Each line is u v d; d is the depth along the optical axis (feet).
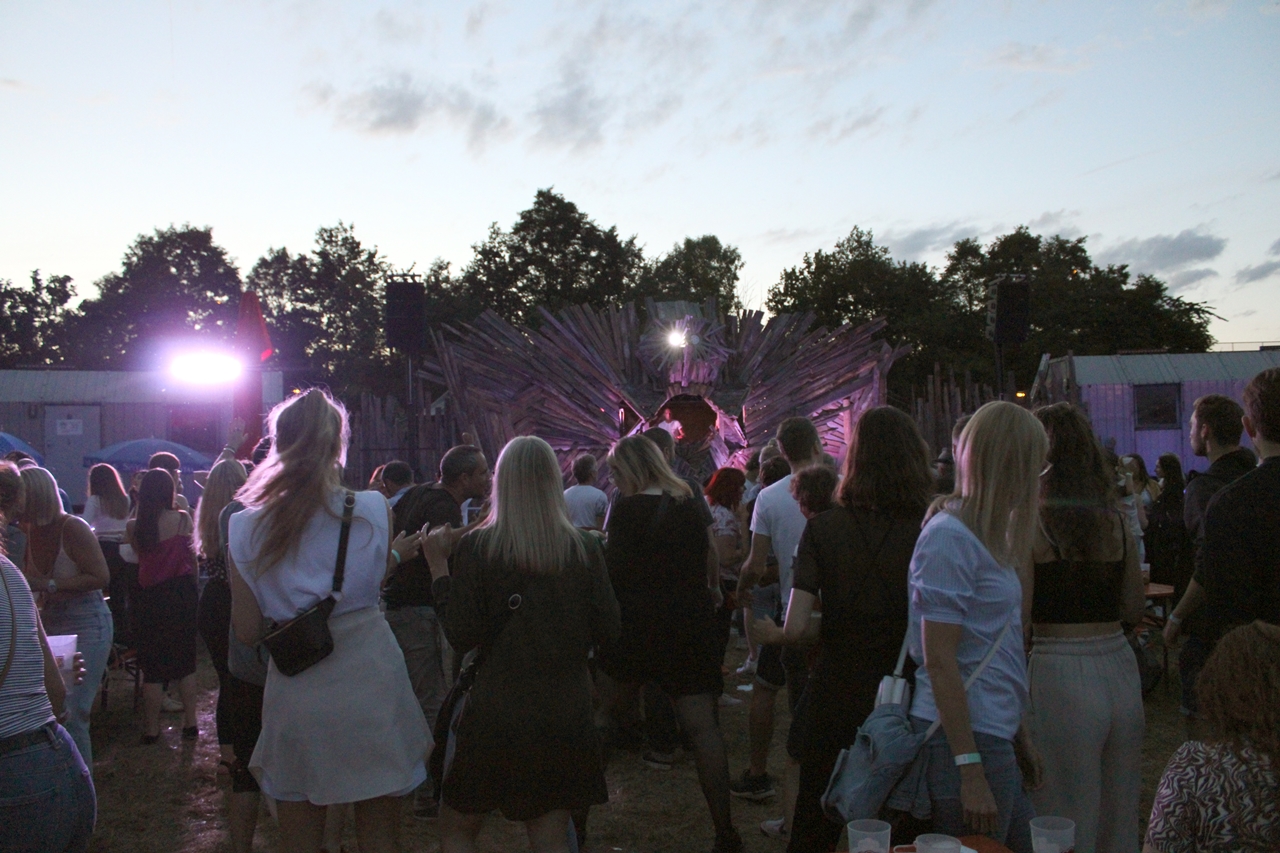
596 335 39.70
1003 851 7.70
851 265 136.98
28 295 217.15
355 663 9.29
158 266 214.48
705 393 38.91
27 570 14.79
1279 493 9.74
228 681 13.62
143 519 19.29
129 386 69.15
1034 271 139.54
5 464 13.99
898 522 10.24
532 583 9.84
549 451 10.23
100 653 15.16
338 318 212.23
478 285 147.23
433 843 14.46
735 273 202.28
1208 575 10.25
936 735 8.43
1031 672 9.63
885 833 7.66
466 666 10.28
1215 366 71.46
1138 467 29.81
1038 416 10.04
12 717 8.32
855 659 10.17
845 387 41.16
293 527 9.04
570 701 9.92
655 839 14.57
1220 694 6.31
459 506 15.75
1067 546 9.45
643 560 13.50
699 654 13.47
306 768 9.07
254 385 31.19
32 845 8.39
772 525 14.19
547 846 9.90
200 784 17.24
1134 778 9.60
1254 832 6.17
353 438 43.09
